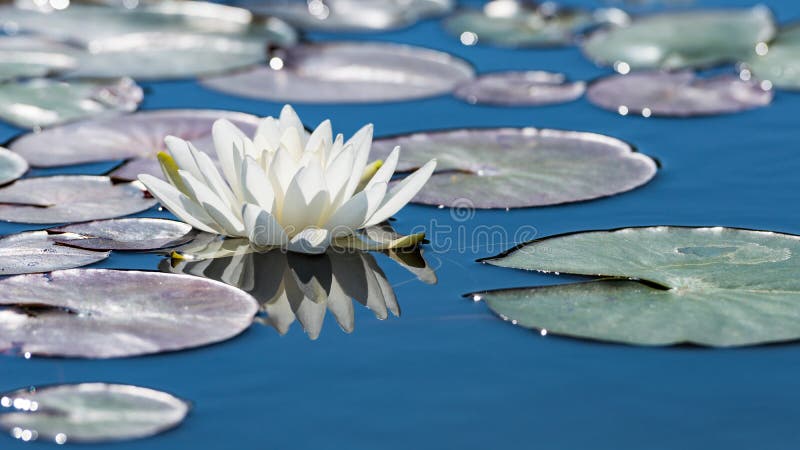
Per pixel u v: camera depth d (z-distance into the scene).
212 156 4.46
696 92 5.62
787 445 2.41
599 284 3.20
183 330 2.89
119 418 2.47
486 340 2.91
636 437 2.45
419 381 2.70
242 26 7.16
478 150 4.52
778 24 6.97
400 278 3.33
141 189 4.08
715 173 4.39
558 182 4.20
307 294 3.20
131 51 6.47
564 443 2.42
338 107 5.45
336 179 3.45
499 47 6.83
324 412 2.54
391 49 6.46
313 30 7.35
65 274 3.15
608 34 6.85
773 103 5.44
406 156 4.45
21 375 2.67
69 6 7.55
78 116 5.10
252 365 2.76
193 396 2.60
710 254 3.38
